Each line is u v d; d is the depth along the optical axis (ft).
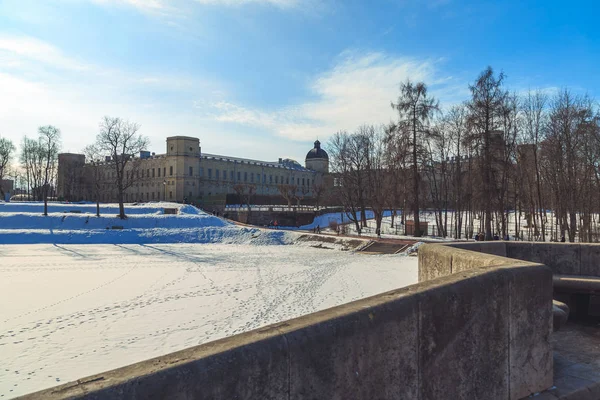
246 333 8.03
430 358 9.91
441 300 10.15
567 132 108.78
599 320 19.88
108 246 134.41
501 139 106.32
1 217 152.66
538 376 12.09
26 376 29.63
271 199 320.70
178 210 201.67
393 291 10.36
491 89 105.09
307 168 460.96
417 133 122.93
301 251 123.03
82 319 45.19
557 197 115.44
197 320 44.32
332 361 8.27
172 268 87.20
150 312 48.11
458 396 10.41
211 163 353.10
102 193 305.73
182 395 6.44
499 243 24.59
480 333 10.88
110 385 6.03
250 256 109.81
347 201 179.73
